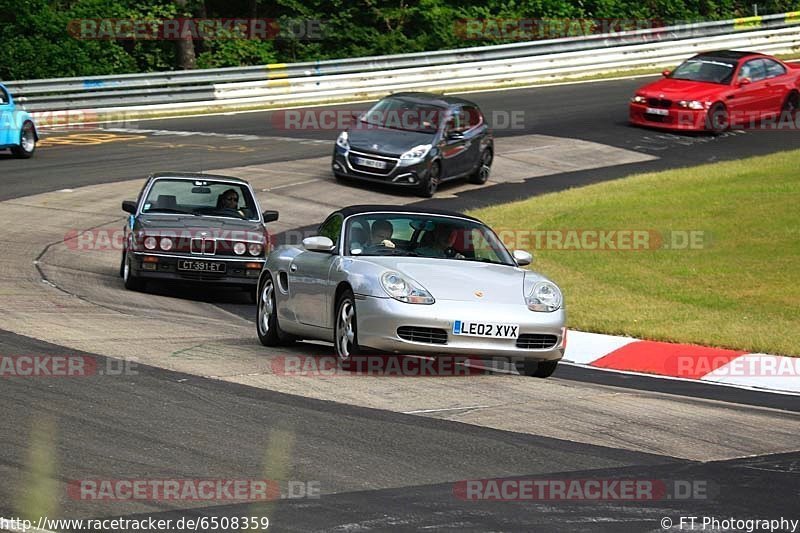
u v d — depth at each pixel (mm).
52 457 20719
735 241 57625
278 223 64312
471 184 77562
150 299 46000
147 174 74375
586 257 55969
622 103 104812
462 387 29219
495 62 114625
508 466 21406
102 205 65875
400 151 72062
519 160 83750
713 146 88250
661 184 73938
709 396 32125
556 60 118562
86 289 46062
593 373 35844
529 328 30078
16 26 123625
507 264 33375
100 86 98875
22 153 78562
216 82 107875
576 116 98875
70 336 34156
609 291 49250
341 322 31266
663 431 24969
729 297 47531
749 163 79812
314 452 21781
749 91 93188
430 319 29328
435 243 33156
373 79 109375
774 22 131500
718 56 96188
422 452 22141
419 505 18750
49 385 26719
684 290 49094
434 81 111625
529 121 96562
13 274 47625
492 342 29797
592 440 23812
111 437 22266
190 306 45812
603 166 82375
